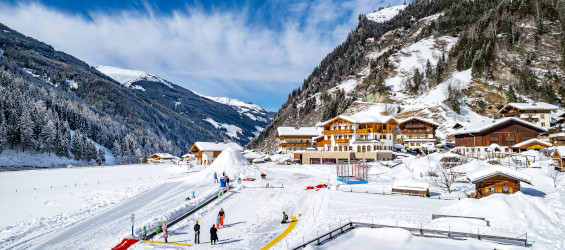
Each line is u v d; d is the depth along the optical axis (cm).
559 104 12706
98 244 2992
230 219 3688
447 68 16812
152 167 12694
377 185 5175
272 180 6144
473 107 13250
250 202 4381
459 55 16362
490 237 2480
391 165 7075
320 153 9056
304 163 9256
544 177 4903
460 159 6406
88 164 16200
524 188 4469
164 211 4169
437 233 2722
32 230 3553
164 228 2981
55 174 9881
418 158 7412
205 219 3684
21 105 15888
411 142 10750
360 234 2788
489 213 3161
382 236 2692
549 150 7194
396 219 3200
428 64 17900
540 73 14425
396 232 2700
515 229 2759
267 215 3778
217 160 7256
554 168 5347
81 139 16650
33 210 4566
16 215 4278
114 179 8425
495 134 8038
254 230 3222
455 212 3356
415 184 4359
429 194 4394
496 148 7619
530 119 10425
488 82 14212
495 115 12394
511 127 7969
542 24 16975
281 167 8256
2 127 13638
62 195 5831
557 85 13638
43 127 15250
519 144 7569
